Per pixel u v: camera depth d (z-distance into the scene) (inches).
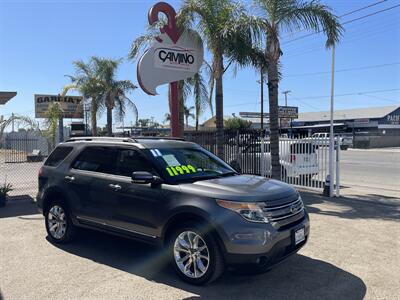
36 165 955.3
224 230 174.6
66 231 249.6
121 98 888.9
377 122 2544.3
